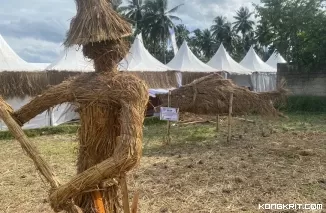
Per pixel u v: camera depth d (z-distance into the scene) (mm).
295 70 19859
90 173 2281
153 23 44625
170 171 6504
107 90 2527
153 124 13320
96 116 2590
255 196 5121
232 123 13055
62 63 14289
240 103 9141
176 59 22328
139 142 2377
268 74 23984
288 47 19938
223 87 9078
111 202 2799
